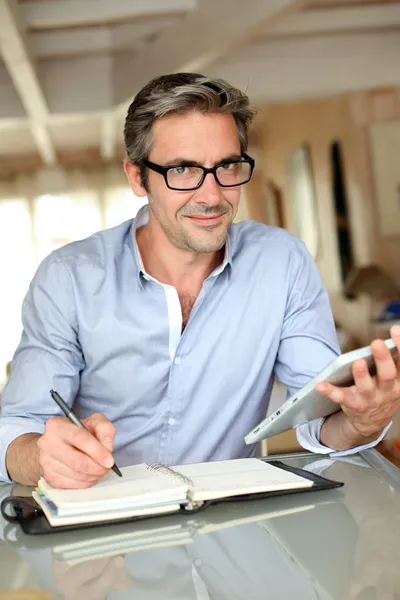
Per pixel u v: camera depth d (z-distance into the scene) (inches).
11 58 198.7
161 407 67.5
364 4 239.9
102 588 35.2
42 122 295.9
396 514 43.9
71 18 202.4
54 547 40.8
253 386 69.2
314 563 37.4
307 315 68.5
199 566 37.6
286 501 47.2
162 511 44.6
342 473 53.6
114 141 397.7
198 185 60.3
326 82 267.3
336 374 49.8
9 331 441.4
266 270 68.1
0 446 58.3
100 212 446.9
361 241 283.4
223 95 59.9
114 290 66.0
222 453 69.6
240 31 177.9
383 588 34.1
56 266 66.2
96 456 45.4
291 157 344.8
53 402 63.2
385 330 246.5
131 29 231.8
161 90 60.2
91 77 267.7
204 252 62.3
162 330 65.8
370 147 278.4
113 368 66.8
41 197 446.3
